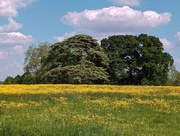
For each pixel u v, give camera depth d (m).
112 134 9.26
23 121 10.98
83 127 9.53
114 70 57.19
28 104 19.16
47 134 8.69
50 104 19.56
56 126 9.44
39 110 17.17
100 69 53.72
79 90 28.19
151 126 13.52
